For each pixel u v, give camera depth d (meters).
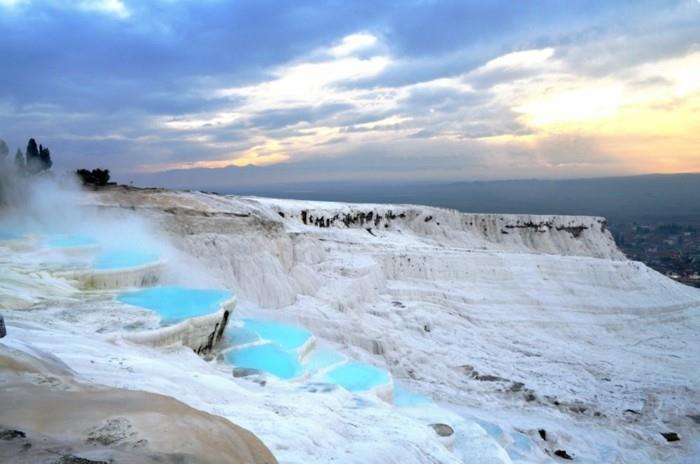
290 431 11.89
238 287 40.09
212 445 7.67
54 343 14.37
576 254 94.38
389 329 44.62
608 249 97.25
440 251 65.50
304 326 38.06
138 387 11.87
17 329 15.24
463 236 91.44
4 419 7.20
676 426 32.53
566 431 29.28
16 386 8.45
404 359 38.31
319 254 55.53
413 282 58.88
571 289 62.31
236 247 42.12
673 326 60.81
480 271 62.38
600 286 65.06
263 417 12.47
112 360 14.03
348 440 13.40
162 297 23.72
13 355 9.77
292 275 46.38
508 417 30.33
